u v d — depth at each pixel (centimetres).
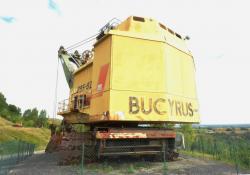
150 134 1151
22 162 1488
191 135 2158
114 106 1069
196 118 1332
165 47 1230
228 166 1210
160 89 1155
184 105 1263
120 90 1095
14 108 10656
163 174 955
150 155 1349
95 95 1209
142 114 1096
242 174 1002
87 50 1705
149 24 1258
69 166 1168
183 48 1395
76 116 1584
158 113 1120
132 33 1184
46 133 7075
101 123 1323
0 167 1088
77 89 1662
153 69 1170
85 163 1208
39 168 1155
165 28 1366
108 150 1108
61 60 2027
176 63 1288
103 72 1166
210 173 1000
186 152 1866
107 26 1274
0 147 1154
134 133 1116
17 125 7262
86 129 1691
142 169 1071
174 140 1241
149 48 1191
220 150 1558
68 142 1304
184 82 1314
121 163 1219
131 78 1125
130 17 1245
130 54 1153
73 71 1905
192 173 988
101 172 998
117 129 1126
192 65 1438
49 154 1952
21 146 1559
